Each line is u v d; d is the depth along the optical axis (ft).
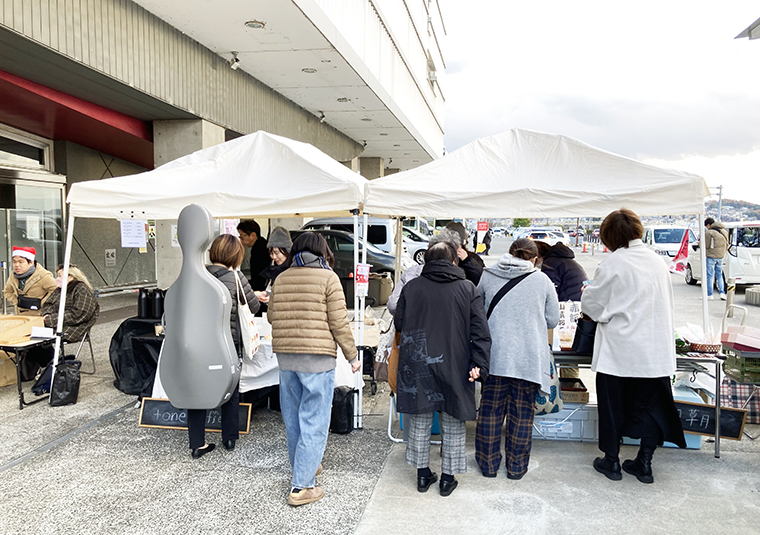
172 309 11.73
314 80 35.17
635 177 13.65
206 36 27.35
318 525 9.80
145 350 17.25
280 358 10.71
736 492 11.07
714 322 29.84
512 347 11.15
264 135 16.22
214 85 30.04
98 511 10.23
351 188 14.16
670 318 11.05
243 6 23.48
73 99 25.64
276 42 27.91
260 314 17.97
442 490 10.86
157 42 25.02
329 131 50.78
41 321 17.28
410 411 10.42
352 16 33.76
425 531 9.62
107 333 26.73
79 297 18.40
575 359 12.87
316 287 10.47
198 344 11.56
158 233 30.40
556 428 13.78
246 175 15.52
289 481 11.51
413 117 60.64
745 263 42.45
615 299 11.15
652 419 11.23
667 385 11.07
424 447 10.94
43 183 32.99
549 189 13.52
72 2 19.88
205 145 29.94
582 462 12.50
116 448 13.20
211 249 12.99
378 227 43.01
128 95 24.82
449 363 10.32
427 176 14.64
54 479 11.55
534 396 11.48
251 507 10.42
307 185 14.70
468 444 13.67
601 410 11.57
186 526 9.74
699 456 12.87
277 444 13.55
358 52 35.50
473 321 10.56
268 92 36.88
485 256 89.81
